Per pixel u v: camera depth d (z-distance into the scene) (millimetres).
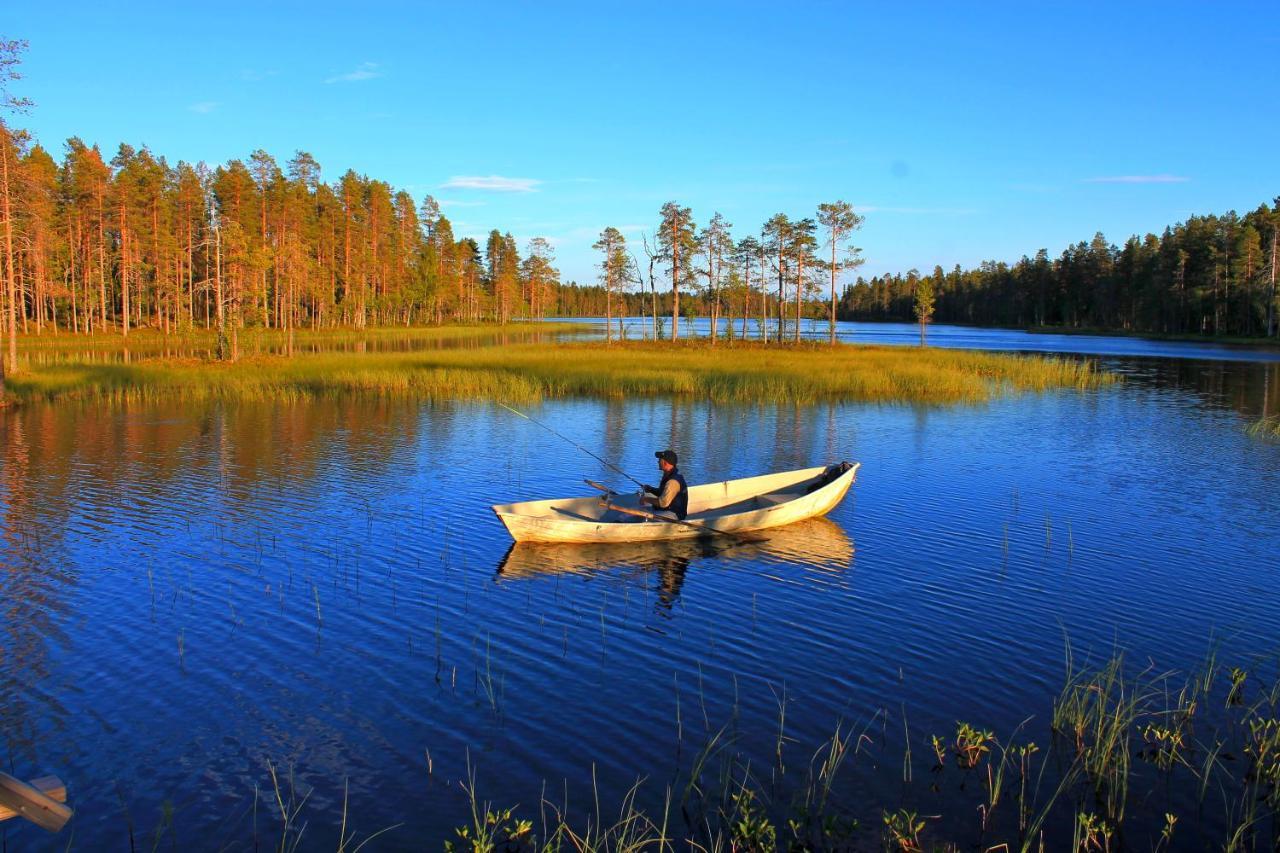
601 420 24344
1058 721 6641
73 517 12797
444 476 16250
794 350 55000
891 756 6219
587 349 53469
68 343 52562
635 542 11727
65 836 5230
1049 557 11133
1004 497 14703
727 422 24109
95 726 6562
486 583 10023
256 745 6309
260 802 5598
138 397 27953
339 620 8805
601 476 16438
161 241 62781
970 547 11594
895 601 9461
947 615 9039
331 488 15047
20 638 8227
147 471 16328
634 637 8414
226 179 67312
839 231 60125
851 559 11039
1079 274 109875
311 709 6879
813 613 9078
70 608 9047
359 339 66625
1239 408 27766
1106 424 23969
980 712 6895
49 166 67312
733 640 8344
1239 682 7215
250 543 11539
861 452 19234
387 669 7637
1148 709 6949
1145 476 16562
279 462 17422
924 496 14758
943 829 5367
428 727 6602
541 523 11359
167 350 47531
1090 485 15688
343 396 29156
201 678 7422
